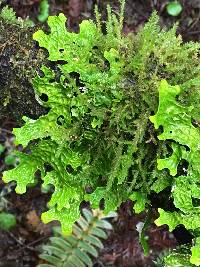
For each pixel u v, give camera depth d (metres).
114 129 0.22
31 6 0.54
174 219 0.21
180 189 0.21
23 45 0.24
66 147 0.22
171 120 0.20
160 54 0.21
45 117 0.22
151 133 0.21
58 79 0.23
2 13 0.25
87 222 0.48
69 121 0.22
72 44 0.22
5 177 0.22
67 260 0.47
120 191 0.23
